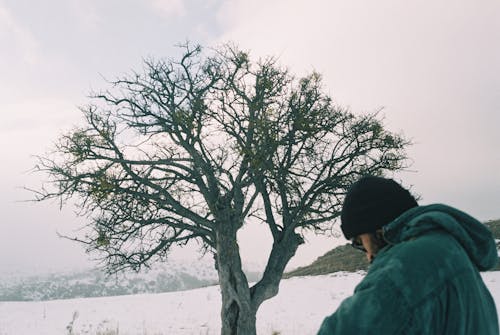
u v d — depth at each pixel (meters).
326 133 12.12
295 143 11.85
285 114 11.98
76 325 19.88
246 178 11.80
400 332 0.91
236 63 12.73
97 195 10.89
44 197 11.58
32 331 18.70
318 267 35.03
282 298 24.80
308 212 11.59
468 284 1.03
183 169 12.23
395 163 11.59
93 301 26.66
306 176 11.69
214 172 12.18
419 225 1.10
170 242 12.72
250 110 12.03
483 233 1.12
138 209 12.16
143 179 11.62
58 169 11.64
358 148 11.67
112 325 19.77
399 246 1.08
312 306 22.47
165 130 12.23
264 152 11.07
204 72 12.88
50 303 26.11
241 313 11.44
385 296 0.95
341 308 1.01
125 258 12.20
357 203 1.22
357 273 30.41
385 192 1.21
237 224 11.88
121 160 11.63
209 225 11.94
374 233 1.21
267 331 17.42
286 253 11.88
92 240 11.88
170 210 12.21
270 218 12.14
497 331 1.17
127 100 12.48
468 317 1.00
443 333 0.96
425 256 1.01
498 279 21.83
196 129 12.02
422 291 0.95
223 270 11.66
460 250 1.07
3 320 20.91
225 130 11.96
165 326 19.41
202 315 21.91
